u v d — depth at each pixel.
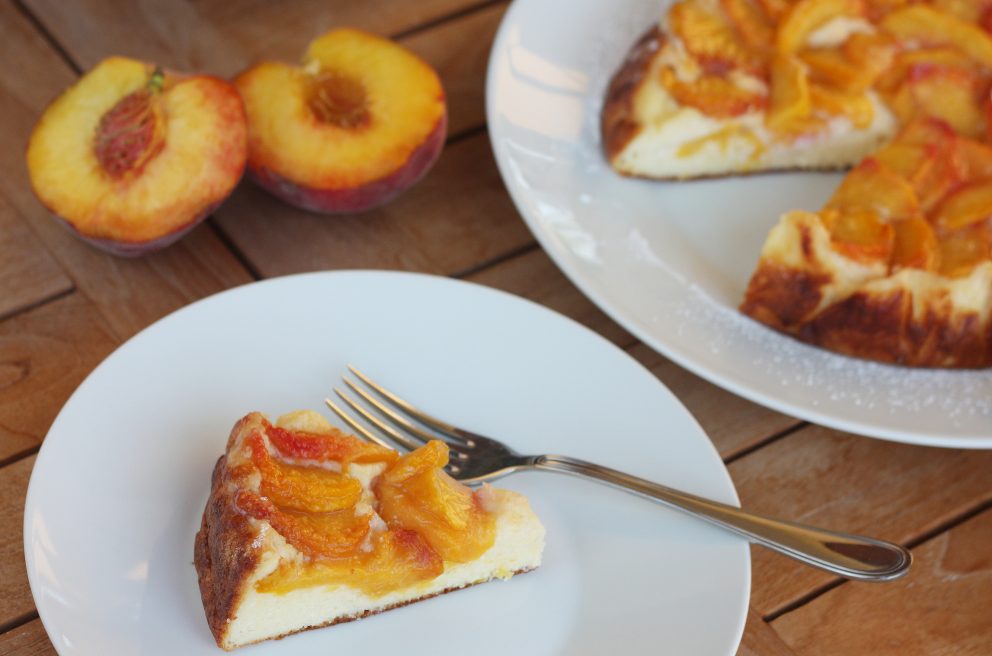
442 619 0.63
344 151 0.76
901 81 0.86
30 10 0.87
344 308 0.70
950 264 0.76
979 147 0.82
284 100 0.77
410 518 0.63
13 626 0.64
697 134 0.84
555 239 0.76
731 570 0.64
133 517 0.64
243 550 0.61
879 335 0.74
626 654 0.62
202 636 0.62
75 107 0.74
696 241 0.80
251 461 0.63
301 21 0.89
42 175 0.73
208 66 0.85
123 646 0.61
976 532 0.70
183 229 0.74
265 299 0.70
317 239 0.78
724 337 0.74
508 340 0.70
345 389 0.69
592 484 0.67
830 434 0.73
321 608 0.62
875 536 0.70
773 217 0.83
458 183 0.82
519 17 0.85
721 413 0.73
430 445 0.64
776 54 0.86
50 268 0.76
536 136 0.81
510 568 0.64
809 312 0.75
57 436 0.65
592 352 0.70
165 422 0.66
